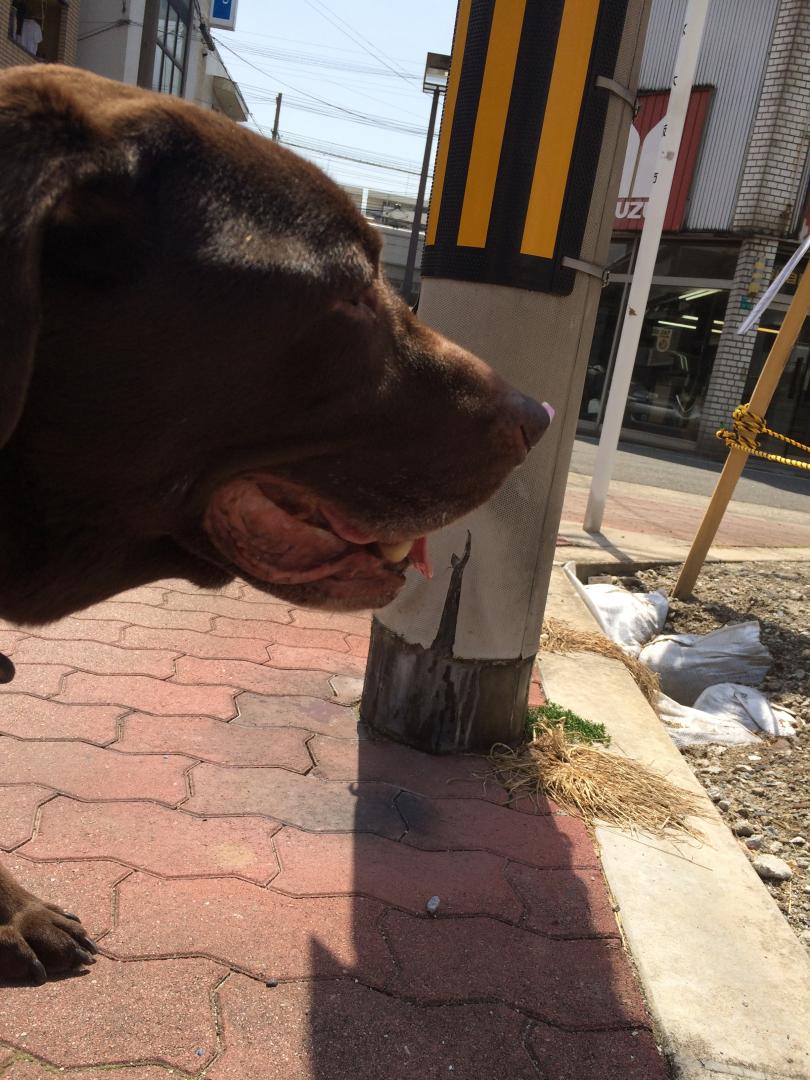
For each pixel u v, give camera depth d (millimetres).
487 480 644
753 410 2010
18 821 891
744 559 2561
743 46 6098
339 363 553
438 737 1139
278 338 523
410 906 847
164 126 505
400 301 633
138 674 1246
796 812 1199
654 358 6949
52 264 471
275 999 718
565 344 1071
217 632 1441
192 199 503
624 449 6078
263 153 544
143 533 555
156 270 489
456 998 745
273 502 604
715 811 1099
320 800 1006
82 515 527
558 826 1018
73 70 551
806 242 2154
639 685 1525
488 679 1130
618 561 2275
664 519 3100
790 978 807
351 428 578
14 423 427
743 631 1767
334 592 637
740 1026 739
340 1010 715
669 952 819
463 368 632
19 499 512
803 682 1710
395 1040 695
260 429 546
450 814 1015
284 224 529
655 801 1089
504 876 912
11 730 1055
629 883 918
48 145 457
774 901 929
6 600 541
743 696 1564
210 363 509
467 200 1038
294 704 1229
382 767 1095
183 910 801
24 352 420
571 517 2877
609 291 7121
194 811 948
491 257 1031
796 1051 720
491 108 1009
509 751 1157
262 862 882
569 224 1030
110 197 480
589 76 996
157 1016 688
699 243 6598
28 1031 663
